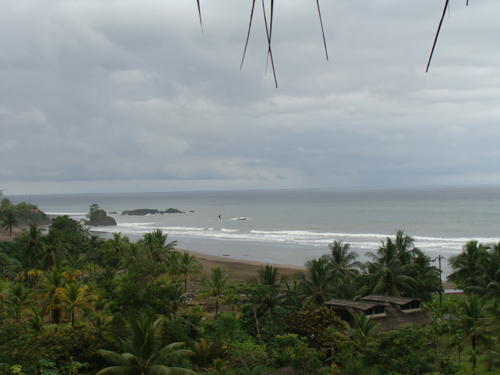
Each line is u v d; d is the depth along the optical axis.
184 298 52.66
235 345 34.09
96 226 196.00
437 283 53.59
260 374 28.88
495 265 46.19
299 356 25.59
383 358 26.28
